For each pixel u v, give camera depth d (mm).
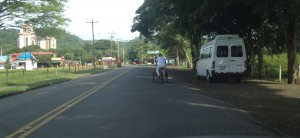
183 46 77562
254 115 12992
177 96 19391
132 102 17016
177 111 14102
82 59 142375
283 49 34875
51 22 55781
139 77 39594
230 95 19422
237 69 27594
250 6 28484
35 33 56594
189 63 78688
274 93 19844
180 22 33594
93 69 74250
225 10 30781
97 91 23156
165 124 11359
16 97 21844
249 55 34156
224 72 27609
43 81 35625
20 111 15273
